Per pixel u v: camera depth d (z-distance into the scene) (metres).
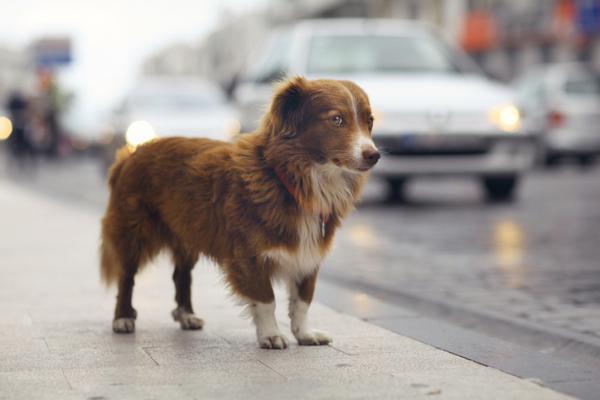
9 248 11.52
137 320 6.93
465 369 5.29
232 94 18.22
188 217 6.16
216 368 5.35
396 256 10.64
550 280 8.95
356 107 5.82
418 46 16.58
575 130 27.80
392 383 4.97
